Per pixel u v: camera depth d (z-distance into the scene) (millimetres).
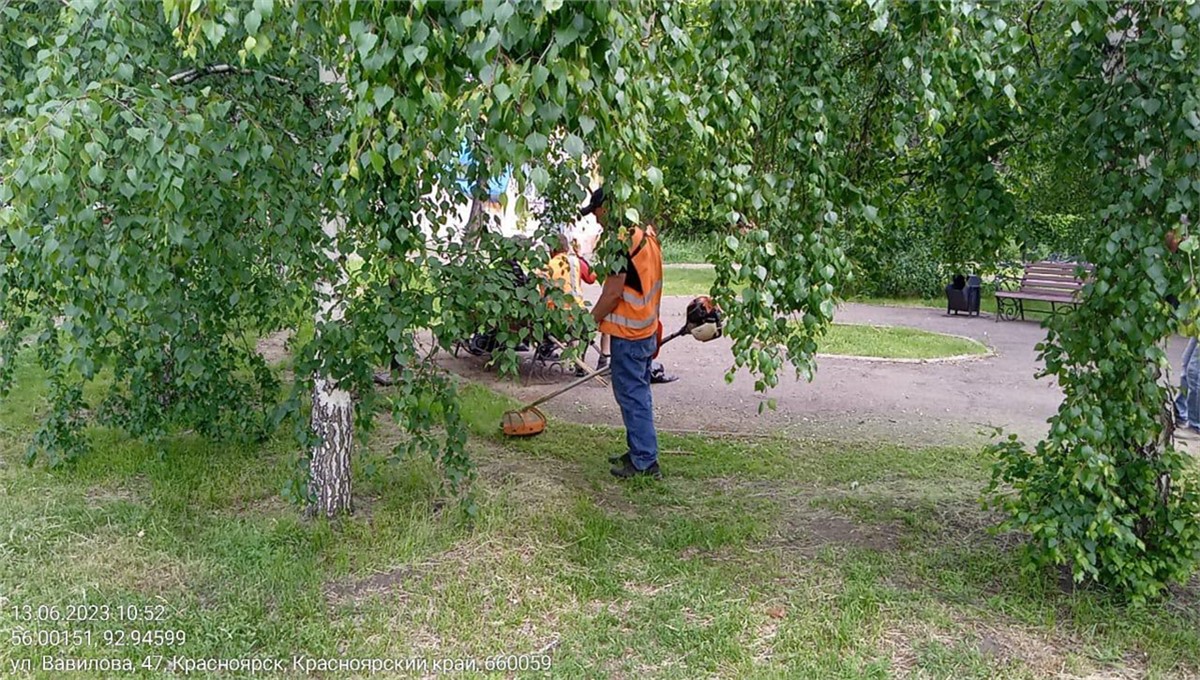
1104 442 3424
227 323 4941
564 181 3826
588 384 7930
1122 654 3305
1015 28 2988
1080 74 3227
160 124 2805
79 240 3053
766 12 3094
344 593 3697
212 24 2209
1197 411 6398
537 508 4531
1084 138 3277
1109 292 3207
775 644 3350
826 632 3422
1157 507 3654
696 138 2791
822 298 3160
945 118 3064
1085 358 3391
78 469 5043
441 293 3721
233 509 4609
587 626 3461
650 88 2467
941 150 3680
